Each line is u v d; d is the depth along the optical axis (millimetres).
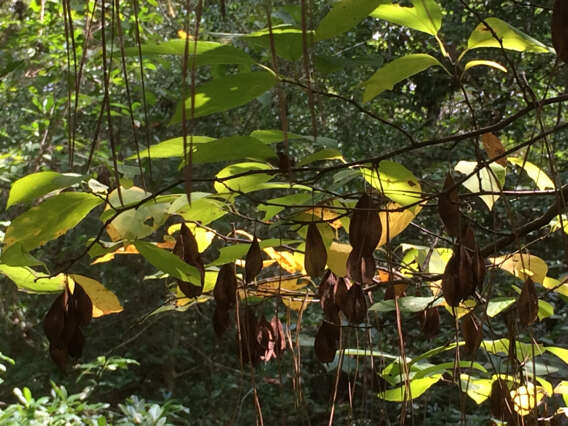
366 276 986
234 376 7352
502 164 1141
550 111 5312
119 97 5406
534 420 1195
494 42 920
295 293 1292
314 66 768
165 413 4777
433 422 4215
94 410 5023
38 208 827
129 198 881
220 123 6602
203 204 1004
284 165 895
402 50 5879
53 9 4383
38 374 6777
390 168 955
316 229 1006
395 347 4121
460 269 966
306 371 6566
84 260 6559
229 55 748
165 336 7590
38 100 5059
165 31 5066
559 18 681
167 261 862
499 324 4781
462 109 5824
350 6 732
